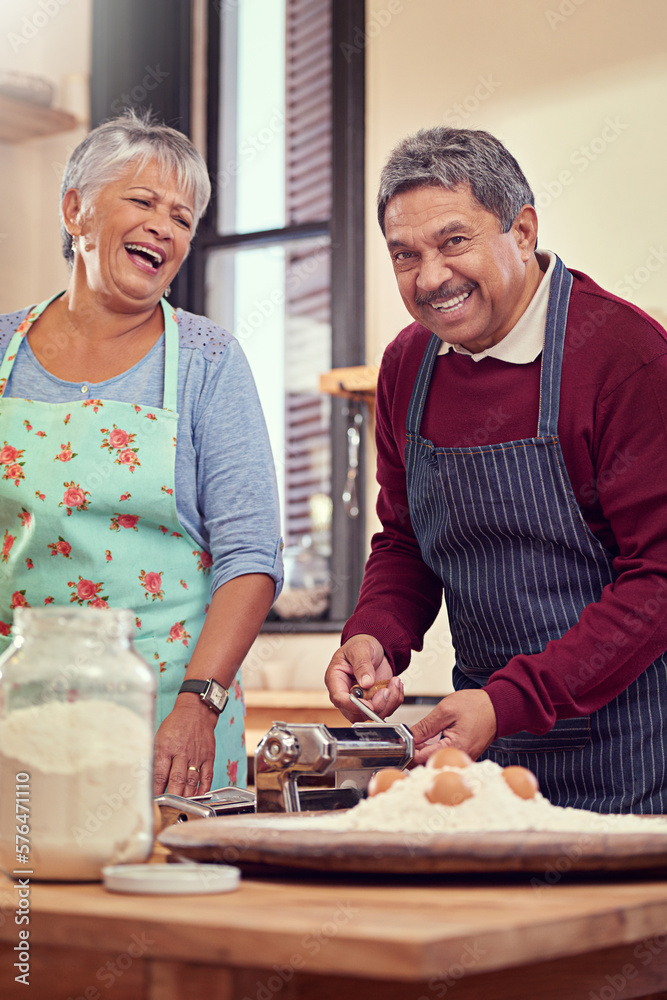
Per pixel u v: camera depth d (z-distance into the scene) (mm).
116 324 1475
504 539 1382
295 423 3480
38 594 1421
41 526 1403
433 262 1269
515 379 1375
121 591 1407
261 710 2752
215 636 1329
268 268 3613
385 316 3271
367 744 981
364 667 1270
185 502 1438
